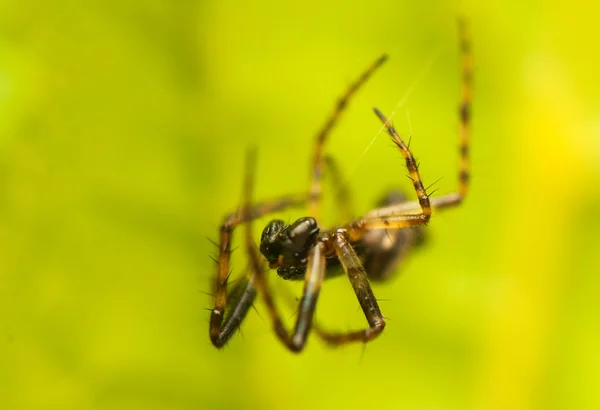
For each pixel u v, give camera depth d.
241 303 0.05
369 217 0.05
